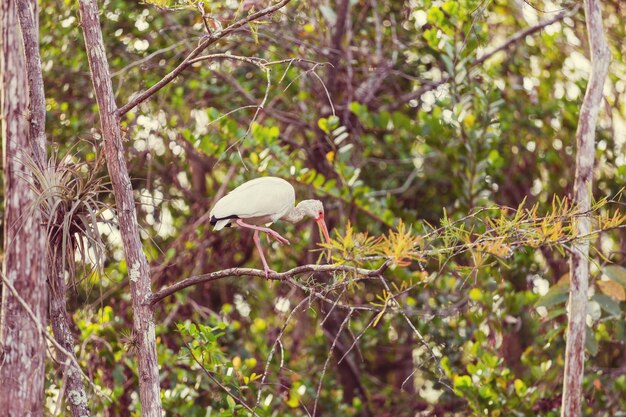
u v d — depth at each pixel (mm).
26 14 8805
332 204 15133
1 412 8367
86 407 8789
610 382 13688
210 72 14078
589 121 10383
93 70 8414
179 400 11945
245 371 12031
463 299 13617
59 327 8812
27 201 8633
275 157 13250
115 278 13961
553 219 7738
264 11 8000
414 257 7316
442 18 12969
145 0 8227
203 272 15523
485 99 13398
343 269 7465
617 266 11289
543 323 14125
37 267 8523
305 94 14391
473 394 11734
